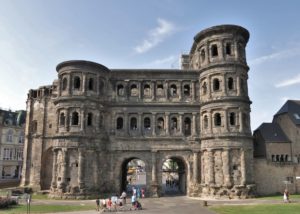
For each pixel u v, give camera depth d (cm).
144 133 6488
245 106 6097
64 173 5862
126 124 6525
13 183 8112
